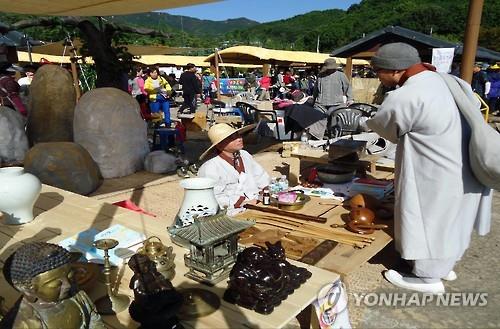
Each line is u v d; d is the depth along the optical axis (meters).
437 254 2.43
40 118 6.37
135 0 4.98
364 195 3.07
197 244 1.67
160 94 10.58
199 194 2.35
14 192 2.44
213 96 18.91
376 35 9.70
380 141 4.93
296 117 6.65
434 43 8.68
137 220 2.61
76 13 6.36
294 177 4.55
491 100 11.66
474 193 2.43
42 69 6.47
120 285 1.81
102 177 5.71
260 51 15.13
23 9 5.83
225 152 3.25
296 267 1.86
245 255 1.65
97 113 5.62
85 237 2.26
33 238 2.31
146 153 6.38
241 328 1.48
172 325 1.43
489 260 3.22
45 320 1.26
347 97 7.48
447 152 2.30
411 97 2.29
